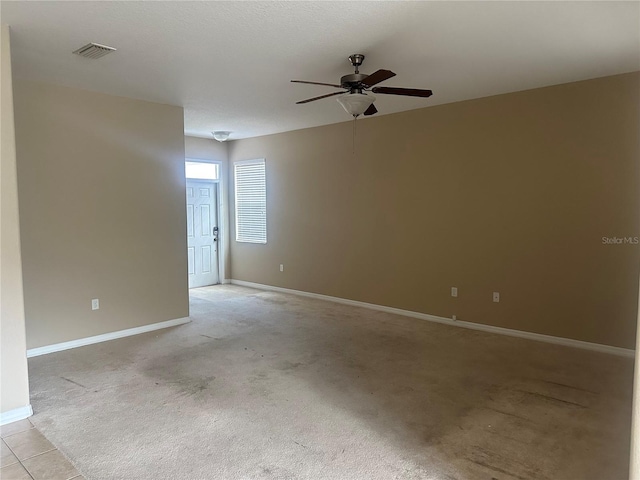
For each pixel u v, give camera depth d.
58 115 4.17
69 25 2.80
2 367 2.80
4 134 2.79
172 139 5.05
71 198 4.29
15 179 2.85
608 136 4.01
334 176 6.27
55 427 2.75
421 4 2.52
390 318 5.43
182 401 3.10
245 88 4.29
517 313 4.64
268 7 2.55
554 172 4.32
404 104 5.05
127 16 2.67
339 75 3.88
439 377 3.51
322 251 6.54
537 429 2.69
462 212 4.99
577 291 4.25
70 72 3.76
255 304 6.25
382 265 5.80
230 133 7.01
